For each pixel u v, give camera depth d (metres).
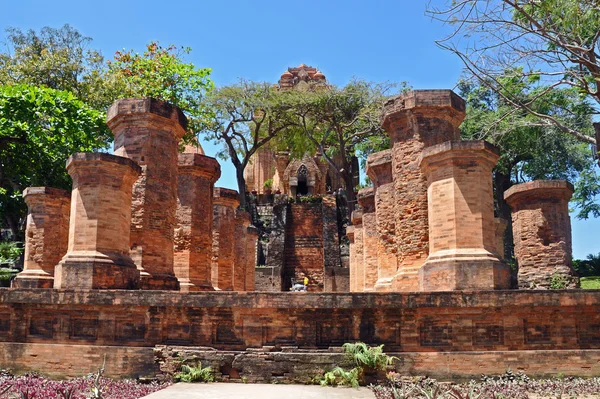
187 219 21.22
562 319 13.46
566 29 19.55
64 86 33.97
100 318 14.34
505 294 13.20
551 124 23.00
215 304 13.97
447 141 15.25
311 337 13.75
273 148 55.50
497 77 21.84
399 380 13.09
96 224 14.70
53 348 14.32
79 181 14.99
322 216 52.88
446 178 14.14
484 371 13.19
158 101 17.31
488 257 13.56
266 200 59.88
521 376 13.08
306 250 51.50
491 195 14.26
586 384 12.56
